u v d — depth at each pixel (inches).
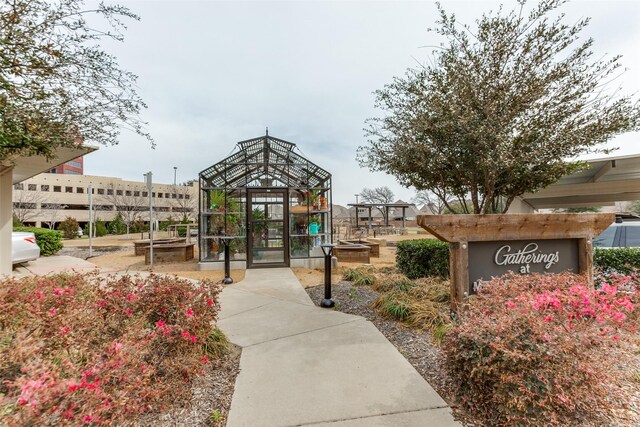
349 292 203.5
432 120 174.6
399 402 82.0
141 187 1386.6
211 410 80.0
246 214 305.6
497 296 98.3
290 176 327.0
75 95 133.6
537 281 112.1
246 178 307.6
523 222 133.6
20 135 120.0
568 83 152.2
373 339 124.4
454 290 128.6
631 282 121.6
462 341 81.9
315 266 308.3
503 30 149.8
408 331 132.7
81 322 84.0
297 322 145.5
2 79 110.0
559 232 136.6
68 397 49.1
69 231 848.9
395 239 669.9
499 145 151.2
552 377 68.7
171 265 338.3
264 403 82.0
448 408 79.4
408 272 233.1
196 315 101.8
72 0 122.9
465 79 154.9
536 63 151.3
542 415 68.0
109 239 759.7
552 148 159.5
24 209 999.6
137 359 69.1
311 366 102.4
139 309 101.2
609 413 73.2
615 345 76.9
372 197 1605.6
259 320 148.6
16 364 59.6
